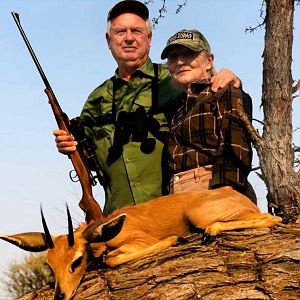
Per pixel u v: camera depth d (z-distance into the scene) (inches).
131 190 130.3
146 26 136.2
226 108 116.0
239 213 107.2
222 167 113.9
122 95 134.2
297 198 109.5
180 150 118.3
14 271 256.2
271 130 111.7
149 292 101.0
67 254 105.0
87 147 134.8
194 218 109.8
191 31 123.7
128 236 111.5
